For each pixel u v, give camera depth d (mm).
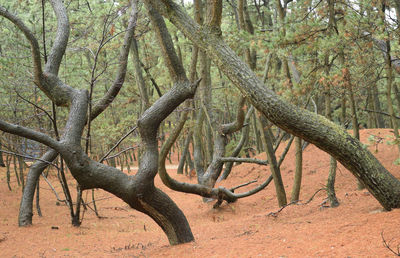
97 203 14609
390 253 3609
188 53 19078
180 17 5738
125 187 5586
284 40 6512
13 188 15562
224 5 19172
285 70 11680
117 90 8070
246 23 13039
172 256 5383
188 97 6293
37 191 11430
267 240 5184
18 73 10547
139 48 19016
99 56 13320
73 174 5504
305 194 11805
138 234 8508
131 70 20078
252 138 27734
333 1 7148
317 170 14000
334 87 7566
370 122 20188
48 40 12016
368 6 6500
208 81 12961
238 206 12273
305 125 4977
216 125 12797
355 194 8164
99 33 10492
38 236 8008
